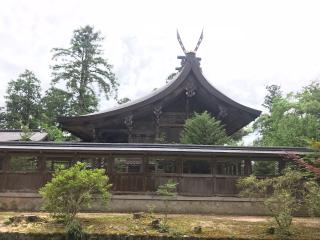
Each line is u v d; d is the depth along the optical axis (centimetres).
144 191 2008
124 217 1659
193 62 2764
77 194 1528
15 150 2002
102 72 4909
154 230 1445
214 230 1470
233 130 3266
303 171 1802
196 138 2359
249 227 1527
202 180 2033
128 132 2716
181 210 1991
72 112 4769
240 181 1823
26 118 5119
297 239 1387
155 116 2764
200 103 2917
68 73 4791
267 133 4053
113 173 2025
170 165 2464
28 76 5241
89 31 4981
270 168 2427
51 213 1609
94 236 1384
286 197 1510
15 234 1379
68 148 1997
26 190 1997
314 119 3384
